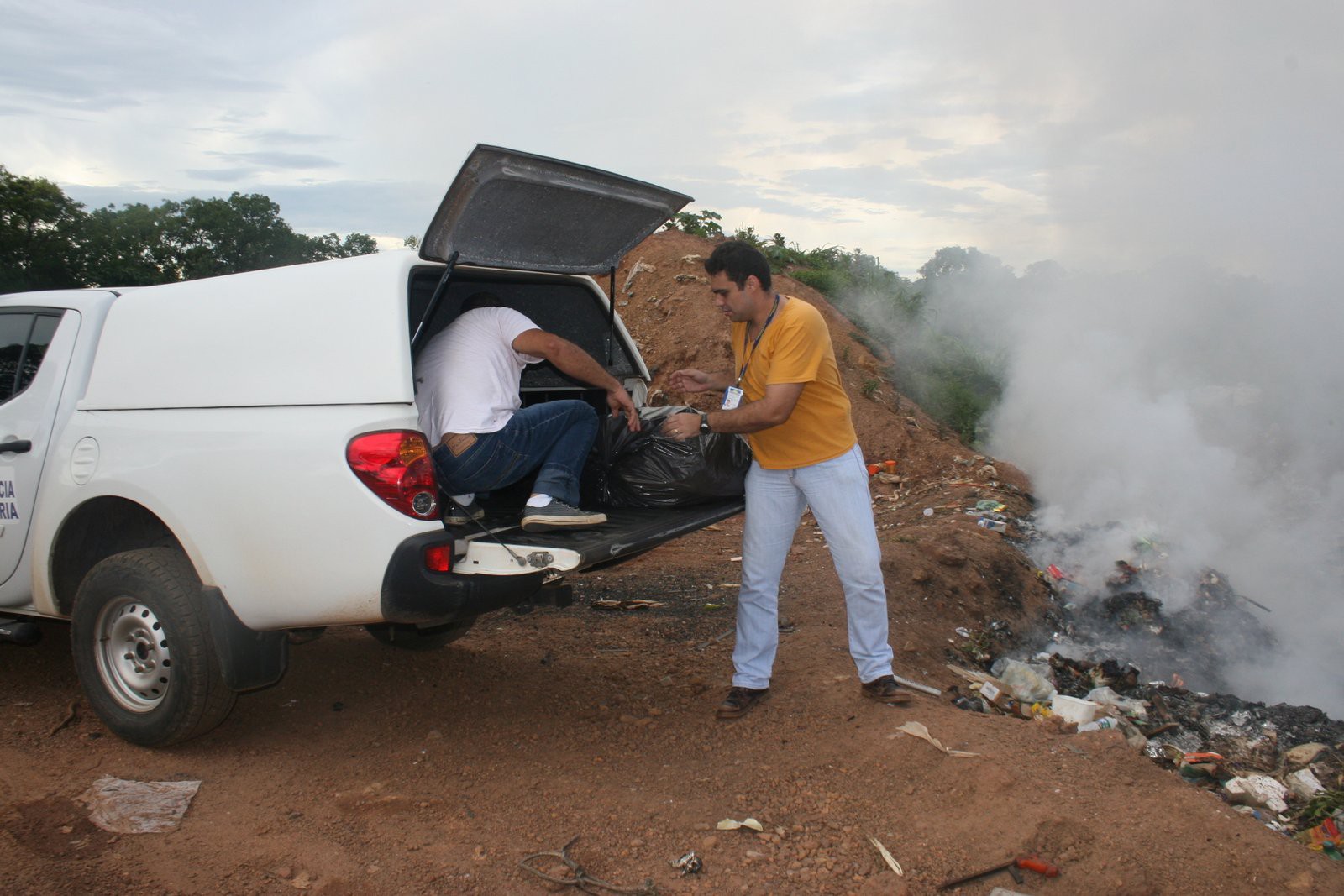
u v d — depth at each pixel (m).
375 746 3.85
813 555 6.86
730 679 4.55
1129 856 2.94
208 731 3.70
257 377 3.49
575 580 6.51
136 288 4.27
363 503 3.17
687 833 3.17
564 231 4.05
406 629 3.96
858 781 3.45
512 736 3.96
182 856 2.96
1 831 3.04
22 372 4.23
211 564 3.45
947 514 7.61
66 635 5.20
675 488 4.19
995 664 5.27
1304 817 3.71
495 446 3.55
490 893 2.80
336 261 3.60
